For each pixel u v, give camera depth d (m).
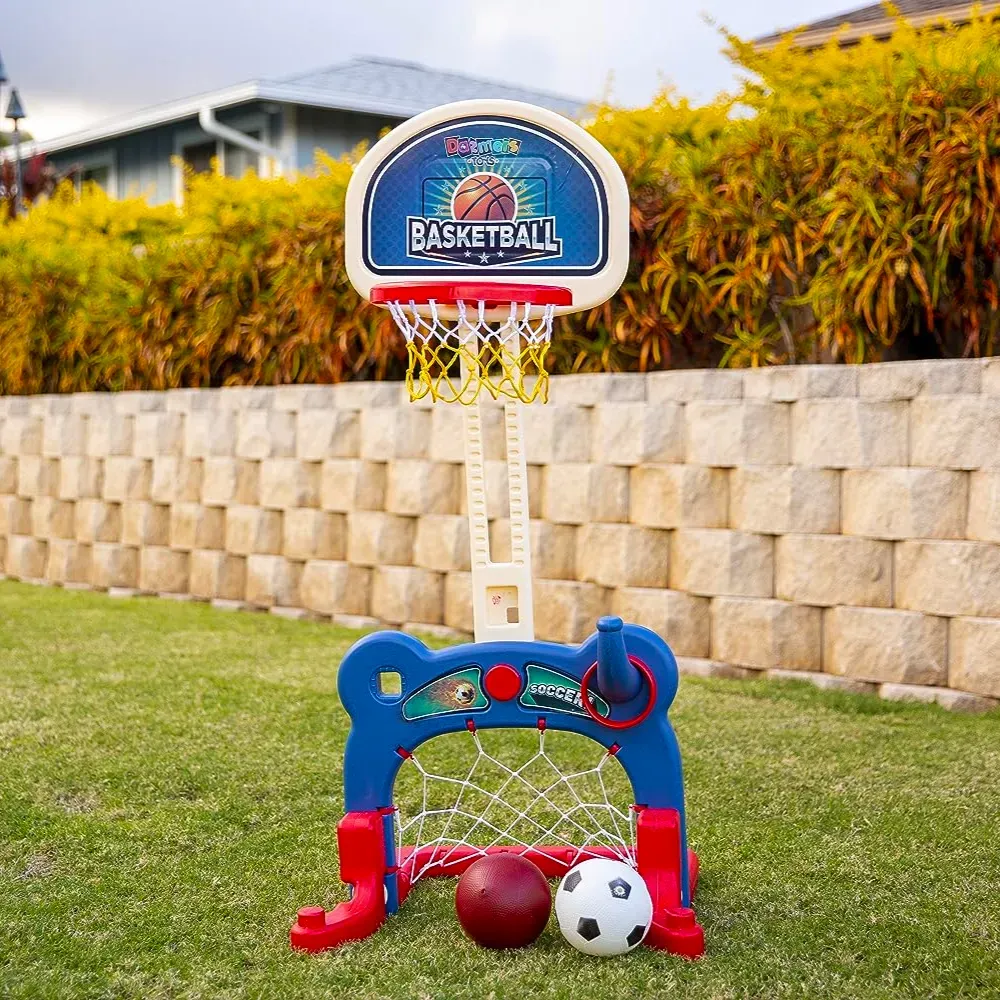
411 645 3.21
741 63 6.87
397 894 3.29
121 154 19.20
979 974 2.87
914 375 5.49
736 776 4.45
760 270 6.30
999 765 4.55
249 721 5.18
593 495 6.42
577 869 3.04
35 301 9.52
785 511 5.84
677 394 6.16
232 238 8.23
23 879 3.52
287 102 16.27
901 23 6.41
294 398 7.67
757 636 5.94
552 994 2.76
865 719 5.20
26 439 9.45
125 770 4.51
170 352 8.64
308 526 7.62
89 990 2.82
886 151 5.93
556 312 3.42
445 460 6.99
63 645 6.79
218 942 3.09
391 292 3.24
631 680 3.03
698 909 3.27
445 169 3.29
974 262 5.96
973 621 5.34
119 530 8.84
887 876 3.49
